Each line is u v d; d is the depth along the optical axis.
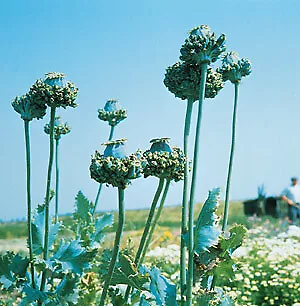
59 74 1.04
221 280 2.15
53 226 1.17
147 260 2.49
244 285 2.14
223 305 0.96
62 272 1.10
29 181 1.06
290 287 2.17
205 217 0.90
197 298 0.94
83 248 1.06
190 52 0.91
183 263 0.92
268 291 2.22
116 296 0.96
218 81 0.98
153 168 0.87
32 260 1.08
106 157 0.79
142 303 0.98
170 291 0.92
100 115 1.47
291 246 2.60
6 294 1.51
